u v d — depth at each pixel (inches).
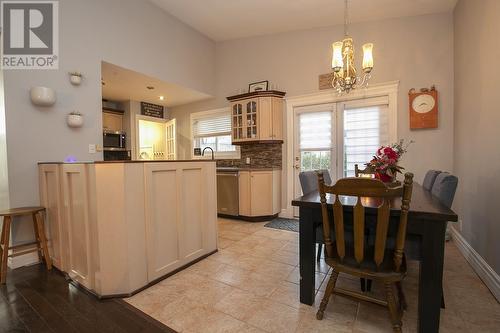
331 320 60.1
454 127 121.6
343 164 149.9
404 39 132.8
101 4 118.4
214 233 104.3
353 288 75.0
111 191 69.7
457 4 116.5
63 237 85.0
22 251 90.4
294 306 66.3
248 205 158.9
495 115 75.6
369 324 58.5
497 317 60.4
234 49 184.7
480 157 86.7
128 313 63.6
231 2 136.6
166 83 155.9
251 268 89.6
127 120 201.5
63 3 105.3
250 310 64.7
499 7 73.7
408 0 121.2
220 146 200.4
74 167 75.9
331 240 65.6
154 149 229.0
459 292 71.9
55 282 80.7
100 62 118.0
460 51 111.7
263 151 176.4
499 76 73.5
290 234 130.7
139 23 135.6
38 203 97.9
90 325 58.9
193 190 94.4
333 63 86.4
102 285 70.1
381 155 80.4
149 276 77.0
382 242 51.8
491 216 76.1
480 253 84.0
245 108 169.3
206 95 187.2
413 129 130.9
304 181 90.9
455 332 55.2
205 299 69.9
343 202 62.0
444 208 53.6
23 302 68.9
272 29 163.8
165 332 56.6
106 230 69.7
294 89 163.2
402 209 49.4
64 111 105.4
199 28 168.6
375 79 138.9
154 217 79.0
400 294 62.6
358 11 133.8
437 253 51.9
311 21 149.4
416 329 56.2
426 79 128.4
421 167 129.6
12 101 92.4
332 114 152.3
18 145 93.4
